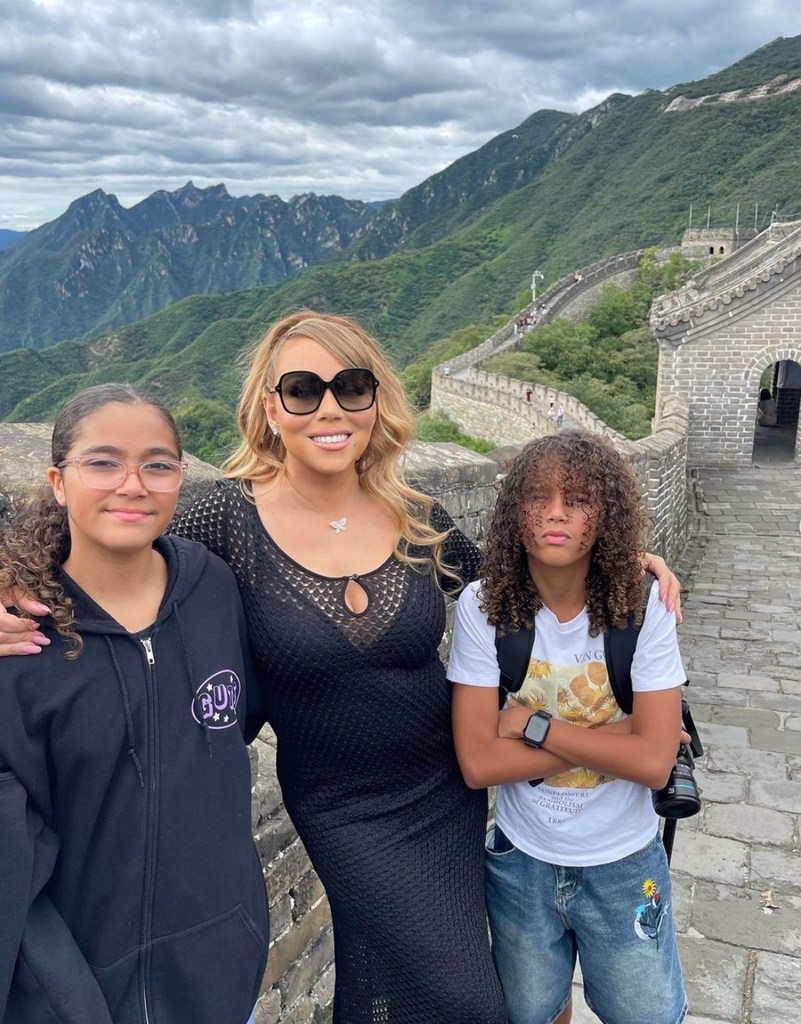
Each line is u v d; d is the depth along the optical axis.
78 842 1.73
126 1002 1.78
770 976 3.78
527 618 2.36
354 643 2.12
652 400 40.66
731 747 6.13
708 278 32.53
